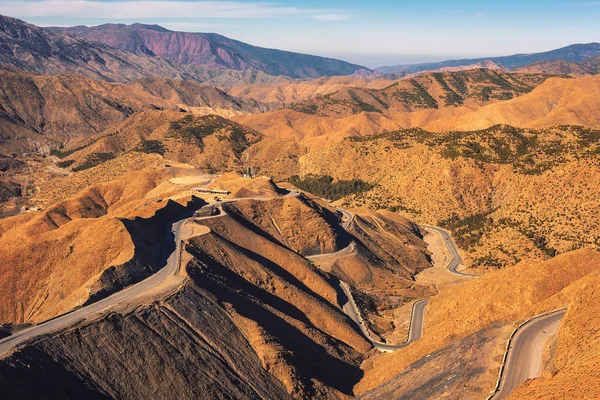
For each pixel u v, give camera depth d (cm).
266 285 13588
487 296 11919
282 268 15200
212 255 13400
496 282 12269
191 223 15025
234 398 9562
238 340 10731
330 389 10706
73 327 9131
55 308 10519
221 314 11056
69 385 8312
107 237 12219
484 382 8444
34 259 12006
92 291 10419
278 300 13325
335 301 14750
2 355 8162
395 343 13025
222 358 10169
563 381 7012
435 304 14350
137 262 11625
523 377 8369
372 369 11638
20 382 7719
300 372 10681
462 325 10962
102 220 12862
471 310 11500
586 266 11394
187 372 9525
